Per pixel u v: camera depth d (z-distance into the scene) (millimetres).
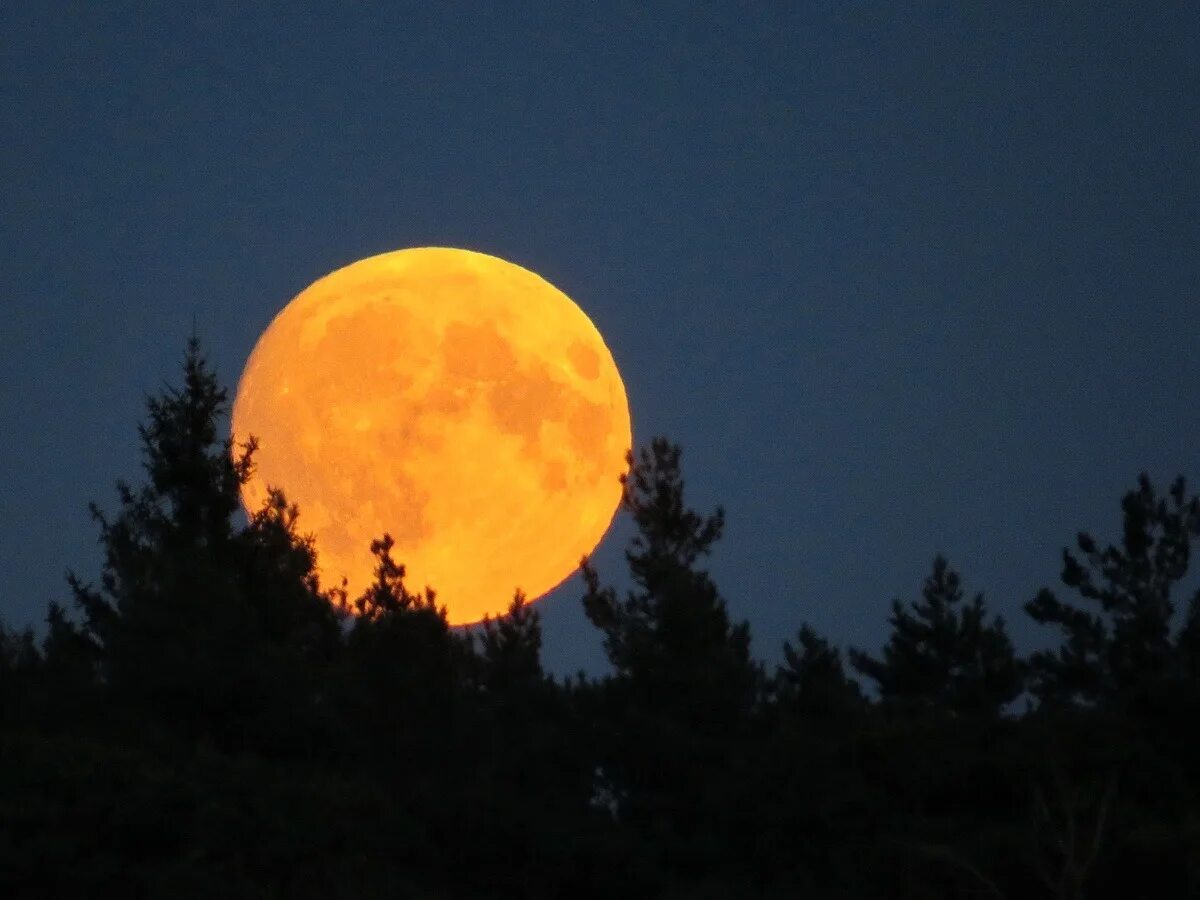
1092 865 105188
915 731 132125
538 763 130875
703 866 119250
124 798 105125
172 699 128500
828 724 143875
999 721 133250
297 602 151000
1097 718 131500
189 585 139875
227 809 107000
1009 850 108250
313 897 102000
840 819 120562
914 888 110562
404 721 133625
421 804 117500
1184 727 127375
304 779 118875
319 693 136500
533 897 113125
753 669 152500
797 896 113688
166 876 98938
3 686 127938
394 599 151875
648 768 131875
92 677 137000
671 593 153750
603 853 115312
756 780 123625
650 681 144625
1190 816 113438
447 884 111375
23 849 98312
